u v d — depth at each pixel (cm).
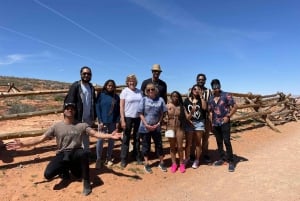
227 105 434
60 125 339
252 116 728
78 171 352
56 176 364
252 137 647
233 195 340
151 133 413
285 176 396
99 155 397
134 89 419
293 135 695
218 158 492
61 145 342
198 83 451
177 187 366
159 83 441
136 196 338
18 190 330
